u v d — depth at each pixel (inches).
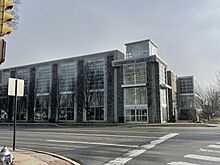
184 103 2137.1
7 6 226.5
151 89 1497.3
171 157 383.6
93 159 388.2
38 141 641.0
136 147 491.8
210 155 393.7
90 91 1717.5
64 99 1847.9
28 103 2044.8
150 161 358.3
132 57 1688.0
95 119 1668.3
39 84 2032.5
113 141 592.4
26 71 2145.7
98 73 1724.9
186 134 711.7
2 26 221.0
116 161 366.9
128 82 1582.2
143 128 1035.3
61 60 1930.4
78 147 518.3
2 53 203.5
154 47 1819.6
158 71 1507.1
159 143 534.9
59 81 1891.0
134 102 1536.7
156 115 1453.0
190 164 334.0
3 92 2274.9
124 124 1343.5
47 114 1921.8
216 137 623.8
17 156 394.9
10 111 2175.2
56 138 695.1
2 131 1020.5
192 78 2139.5
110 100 1631.4
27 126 1494.8
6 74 2288.4
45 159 381.7
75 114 1755.7
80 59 1824.6
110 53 1701.5
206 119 1863.9
